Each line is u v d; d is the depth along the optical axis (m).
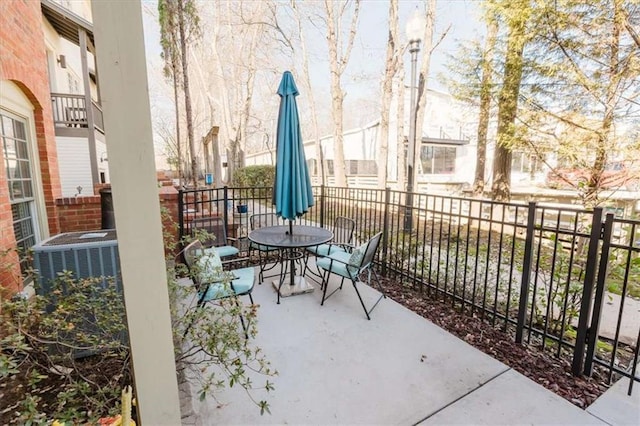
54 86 8.28
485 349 2.54
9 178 3.30
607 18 4.54
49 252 2.24
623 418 1.83
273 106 21.38
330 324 2.89
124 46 1.01
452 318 3.03
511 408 1.91
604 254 2.07
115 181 1.04
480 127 7.58
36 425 1.43
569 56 5.07
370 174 16.27
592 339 2.15
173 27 7.49
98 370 2.06
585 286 2.14
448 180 15.51
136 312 1.12
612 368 2.09
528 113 5.70
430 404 1.95
